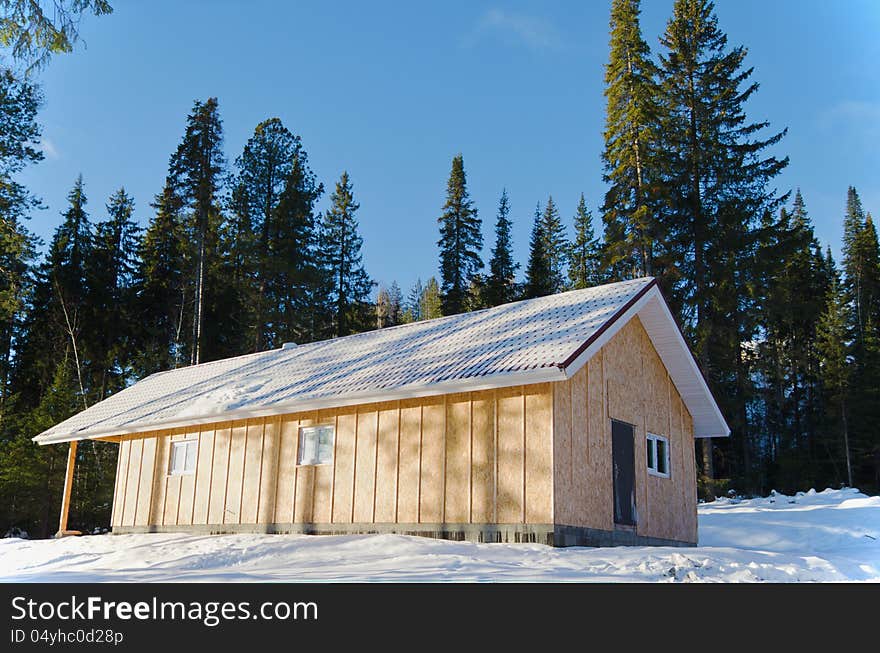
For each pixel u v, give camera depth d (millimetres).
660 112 30953
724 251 31078
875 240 50219
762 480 39062
